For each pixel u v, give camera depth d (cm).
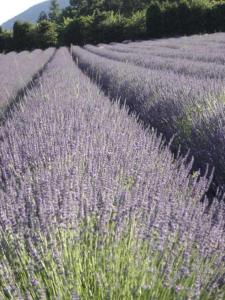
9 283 217
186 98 679
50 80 1070
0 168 389
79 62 2273
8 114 823
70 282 217
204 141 535
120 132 488
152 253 241
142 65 1557
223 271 240
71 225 257
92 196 282
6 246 245
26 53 3734
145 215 270
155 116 732
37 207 281
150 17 4366
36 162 383
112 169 348
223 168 475
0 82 1276
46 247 233
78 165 356
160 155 430
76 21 4900
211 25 4072
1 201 275
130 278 220
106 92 1145
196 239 262
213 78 862
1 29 5200
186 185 355
